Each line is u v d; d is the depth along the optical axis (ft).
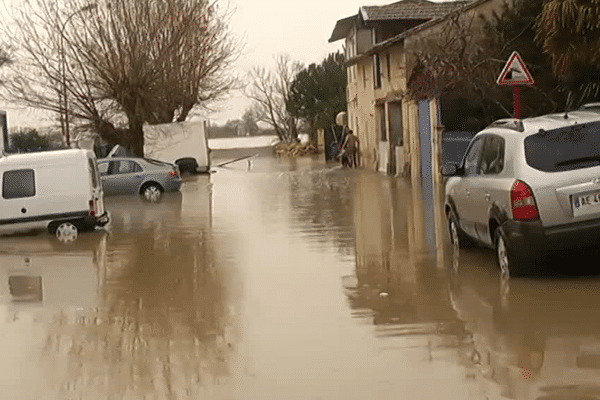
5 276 42.22
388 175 115.44
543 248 31.78
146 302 33.86
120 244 53.93
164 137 143.54
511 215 32.45
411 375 21.61
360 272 38.45
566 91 59.21
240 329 28.04
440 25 91.61
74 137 139.85
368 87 138.82
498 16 77.66
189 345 26.12
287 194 89.97
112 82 135.03
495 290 32.14
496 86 71.92
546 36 52.42
